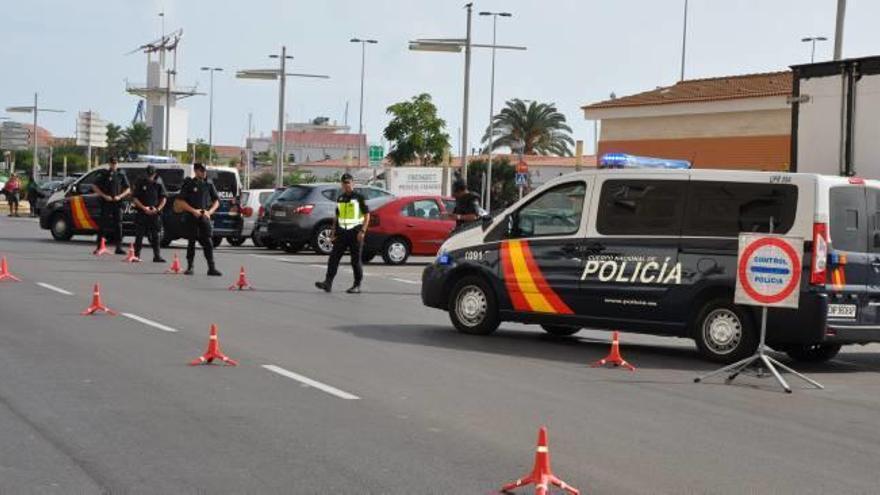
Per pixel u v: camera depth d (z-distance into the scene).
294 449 7.03
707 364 11.75
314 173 134.50
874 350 14.18
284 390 9.05
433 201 25.61
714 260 11.66
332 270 18.08
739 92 38.59
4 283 16.95
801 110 14.48
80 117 57.12
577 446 7.43
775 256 10.63
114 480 6.20
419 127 53.22
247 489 6.09
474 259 13.28
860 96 13.89
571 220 12.66
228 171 29.56
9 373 9.37
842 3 19.73
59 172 118.12
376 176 53.19
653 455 7.25
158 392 8.75
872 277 11.60
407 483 6.30
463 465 6.76
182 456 6.77
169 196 28.23
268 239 29.70
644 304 12.03
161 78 101.00
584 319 12.48
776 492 6.43
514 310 13.02
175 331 12.29
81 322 12.76
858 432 8.36
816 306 11.19
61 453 6.76
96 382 9.09
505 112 75.12
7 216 47.84
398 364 10.70
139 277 18.84
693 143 40.19
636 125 42.72
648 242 12.06
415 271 23.42
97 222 27.81
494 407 8.69
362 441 7.31
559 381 10.15
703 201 11.85
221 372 9.78
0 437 7.11
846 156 13.99
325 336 12.52
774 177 11.51
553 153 76.44
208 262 19.84
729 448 7.57
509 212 13.18
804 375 11.52
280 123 46.97
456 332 13.56
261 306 15.33
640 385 10.16
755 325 11.47
